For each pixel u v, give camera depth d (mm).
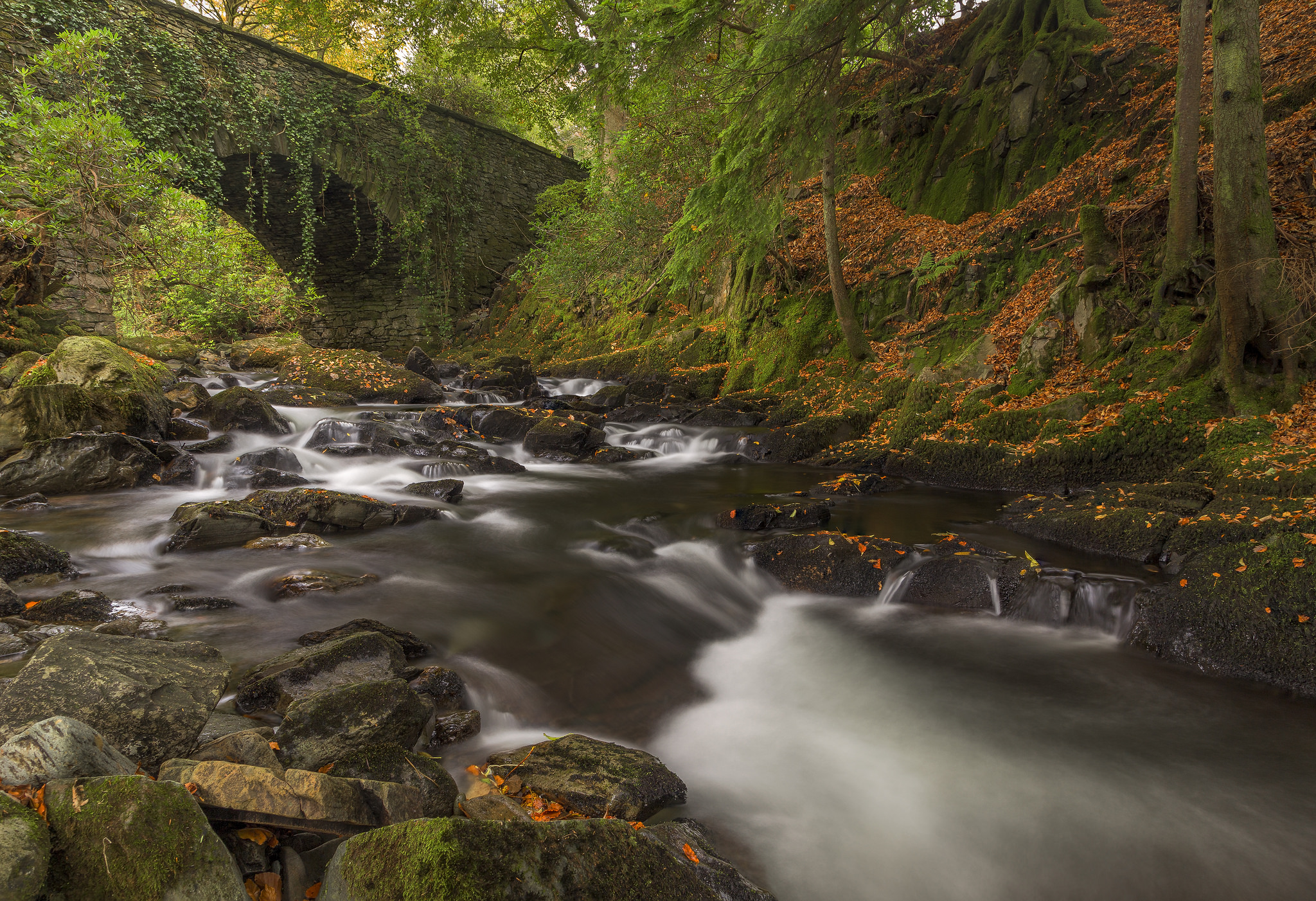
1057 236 11797
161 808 1737
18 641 3400
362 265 24688
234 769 2082
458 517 7023
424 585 5035
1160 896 2680
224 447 8805
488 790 2693
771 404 13656
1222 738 3699
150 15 15266
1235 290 7418
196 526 5504
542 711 3695
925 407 10719
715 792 3158
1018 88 14359
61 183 9609
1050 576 5250
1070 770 3424
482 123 24172
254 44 17375
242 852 2023
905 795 3213
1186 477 7195
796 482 9430
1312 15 11125
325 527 6223
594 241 18391
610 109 19922
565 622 4719
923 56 17359
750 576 5977
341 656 3383
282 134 18203
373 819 2219
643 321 19312
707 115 14477
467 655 4066
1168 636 4602
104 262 11469
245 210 21109
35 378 8172
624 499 8219
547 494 8367
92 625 3777
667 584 5609
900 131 16922
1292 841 2949
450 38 20391
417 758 2643
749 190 9617
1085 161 12641
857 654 4719
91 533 5637
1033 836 2967
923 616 5305
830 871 2719
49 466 6867
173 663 2662
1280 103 10039
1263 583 4430
